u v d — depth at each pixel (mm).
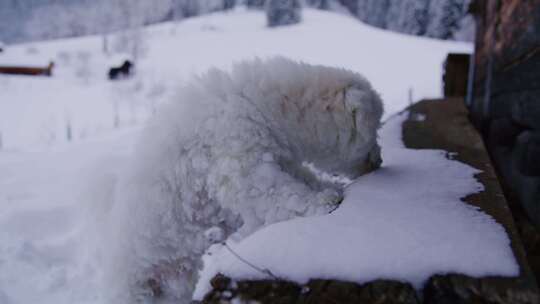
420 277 1235
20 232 4289
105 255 2217
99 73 17625
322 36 16406
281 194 1805
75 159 7129
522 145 3043
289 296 1244
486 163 2453
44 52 21375
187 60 16922
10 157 7461
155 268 2111
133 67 16844
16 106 14391
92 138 8898
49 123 12180
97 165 2451
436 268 1247
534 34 2893
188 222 2080
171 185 2061
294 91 2184
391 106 7750
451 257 1279
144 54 18469
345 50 13305
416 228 1461
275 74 2182
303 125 2189
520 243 1361
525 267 1232
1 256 3748
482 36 4793
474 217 1557
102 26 22750
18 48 22406
